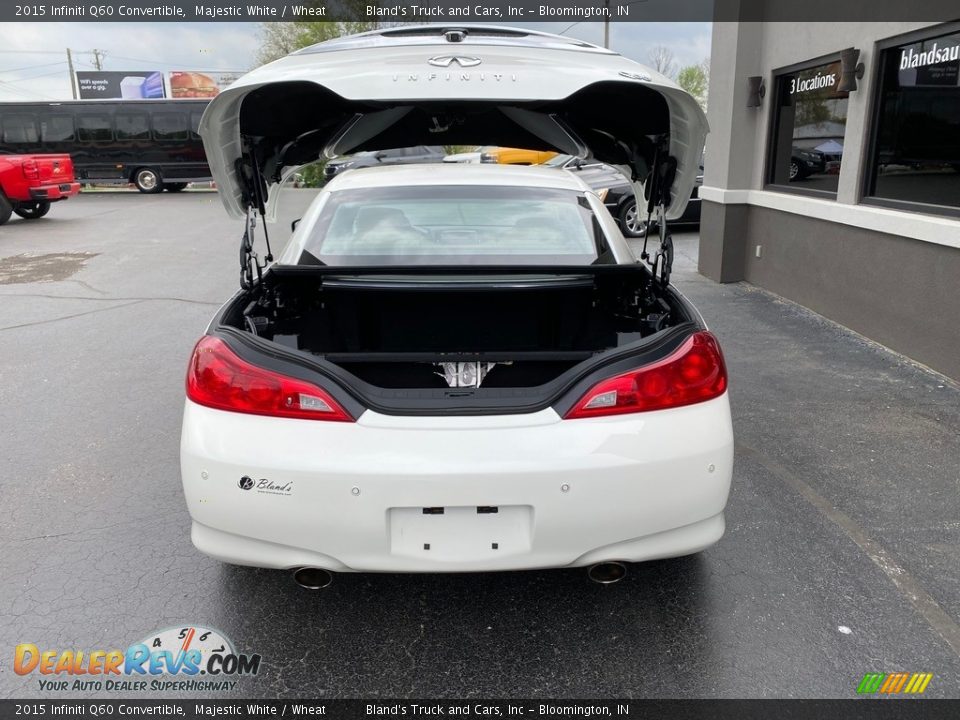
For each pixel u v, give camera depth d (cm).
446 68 243
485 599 270
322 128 320
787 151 736
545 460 211
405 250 336
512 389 227
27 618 260
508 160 1276
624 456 214
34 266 989
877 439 401
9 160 1462
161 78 4700
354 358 267
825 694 223
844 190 620
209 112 249
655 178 328
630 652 242
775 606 264
